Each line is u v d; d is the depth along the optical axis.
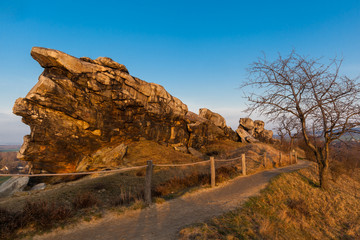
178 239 4.17
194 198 7.61
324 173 12.64
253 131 48.78
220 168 13.34
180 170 15.29
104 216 5.28
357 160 21.06
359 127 10.54
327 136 12.11
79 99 17.88
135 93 22.84
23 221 4.24
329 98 10.29
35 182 15.66
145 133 24.25
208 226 4.86
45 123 16.23
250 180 11.41
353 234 7.79
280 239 5.38
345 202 11.65
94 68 19.05
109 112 20.45
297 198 9.79
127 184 11.72
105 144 20.09
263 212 6.95
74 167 17.81
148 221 5.18
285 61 10.98
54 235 4.11
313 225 7.70
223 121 38.03
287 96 11.32
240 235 4.81
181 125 29.62
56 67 17.28
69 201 8.34
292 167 18.59
